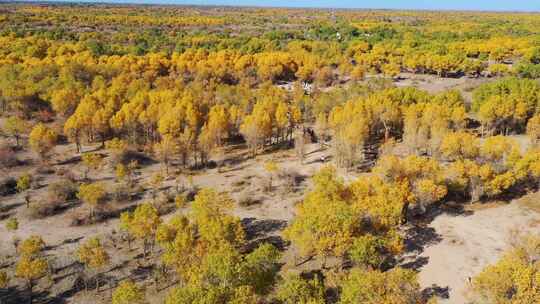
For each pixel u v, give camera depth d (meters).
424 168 72.75
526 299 41.12
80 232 69.06
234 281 45.78
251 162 98.38
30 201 77.50
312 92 142.12
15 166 90.06
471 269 58.88
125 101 113.69
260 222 72.00
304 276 57.03
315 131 112.06
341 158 91.62
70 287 56.03
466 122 104.19
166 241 56.97
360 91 129.00
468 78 161.62
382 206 59.41
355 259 53.41
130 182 85.56
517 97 104.62
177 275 57.59
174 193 82.00
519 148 86.88
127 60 151.62
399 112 105.56
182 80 144.38
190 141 94.06
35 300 53.75
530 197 75.88
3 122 109.50
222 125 100.62
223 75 154.50
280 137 113.31
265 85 144.50
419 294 46.28
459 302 52.75
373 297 41.97
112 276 58.06
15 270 59.00
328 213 55.44
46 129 92.75
